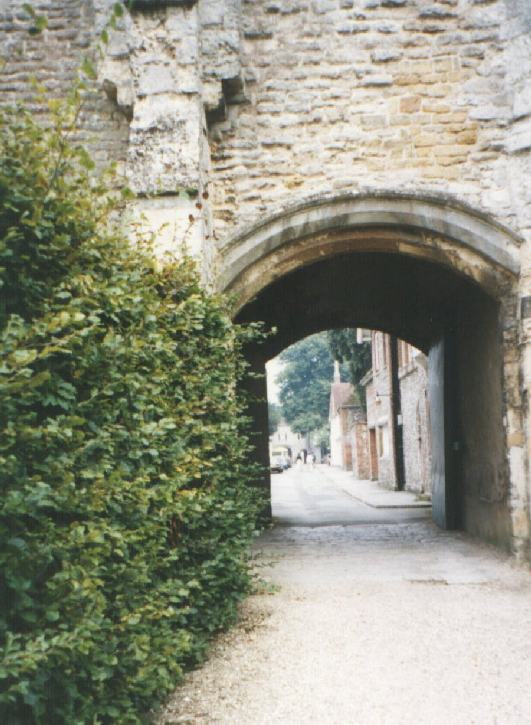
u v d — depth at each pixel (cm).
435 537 1071
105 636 312
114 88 766
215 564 498
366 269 1181
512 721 371
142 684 342
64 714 281
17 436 255
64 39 805
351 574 780
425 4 806
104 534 315
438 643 511
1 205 287
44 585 284
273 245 792
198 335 539
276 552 962
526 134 784
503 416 842
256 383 1339
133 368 355
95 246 349
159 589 380
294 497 2230
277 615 602
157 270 511
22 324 263
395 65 803
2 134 305
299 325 1385
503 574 760
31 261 304
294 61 802
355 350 2577
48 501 255
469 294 1009
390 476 2359
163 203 714
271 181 795
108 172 352
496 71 804
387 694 414
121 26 763
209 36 768
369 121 798
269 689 427
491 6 806
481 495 1002
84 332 281
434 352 1251
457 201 788
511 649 492
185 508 421
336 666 466
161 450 404
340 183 792
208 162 779
